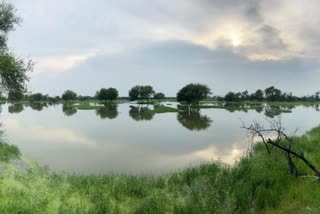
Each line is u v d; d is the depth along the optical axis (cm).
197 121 4881
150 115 6406
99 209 845
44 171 1341
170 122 4691
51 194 978
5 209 759
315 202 782
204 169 1236
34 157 1822
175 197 980
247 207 811
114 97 15350
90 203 945
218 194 902
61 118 5381
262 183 966
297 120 5281
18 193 909
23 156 1700
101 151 2117
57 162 1712
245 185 945
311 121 5097
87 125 4084
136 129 3628
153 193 1041
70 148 2225
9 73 2241
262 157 1378
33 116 5853
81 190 1055
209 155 1989
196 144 2459
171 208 871
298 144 1662
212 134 3147
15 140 2564
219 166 1313
